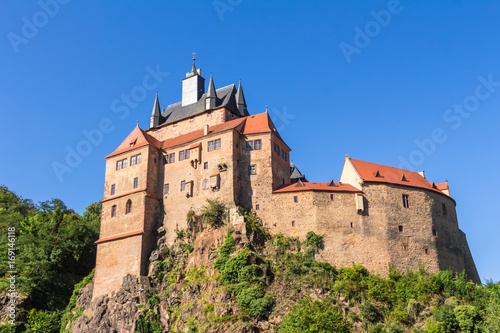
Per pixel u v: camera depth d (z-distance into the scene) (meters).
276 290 70.44
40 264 89.31
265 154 85.81
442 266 82.56
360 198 81.25
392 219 81.94
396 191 84.31
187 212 85.00
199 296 72.94
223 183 83.12
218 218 79.81
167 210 86.94
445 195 90.88
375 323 68.06
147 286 78.31
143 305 76.50
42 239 96.62
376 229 80.50
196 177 86.31
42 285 87.94
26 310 84.25
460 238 91.44
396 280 75.94
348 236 79.25
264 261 73.81
